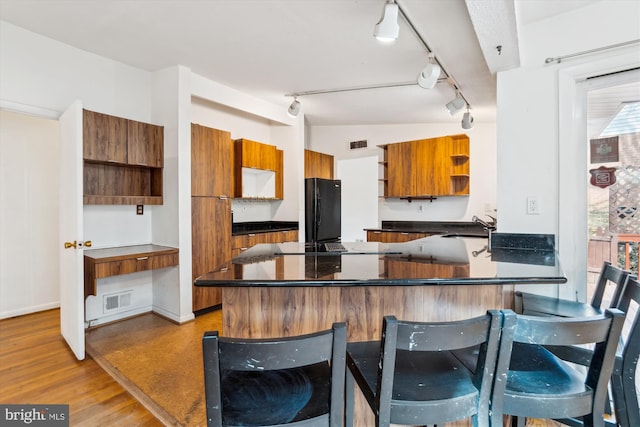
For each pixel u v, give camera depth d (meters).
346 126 5.51
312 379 1.09
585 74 1.98
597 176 2.04
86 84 2.89
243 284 1.21
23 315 3.37
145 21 2.38
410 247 2.27
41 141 3.54
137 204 3.05
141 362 2.31
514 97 2.20
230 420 0.89
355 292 1.43
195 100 3.84
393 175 5.02
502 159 2.25
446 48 2.63
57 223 3.65
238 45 2.71
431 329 0.86
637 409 1.13
